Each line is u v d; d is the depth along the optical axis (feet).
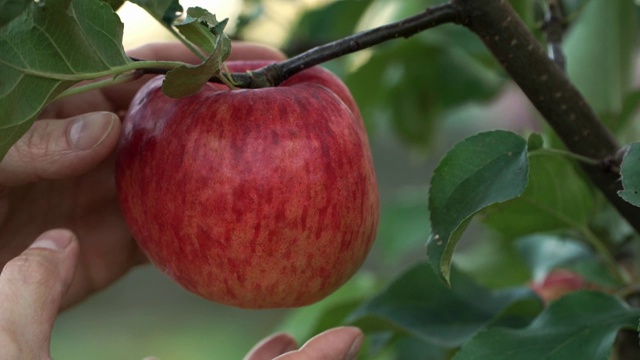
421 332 1.99
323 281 1.77
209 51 1.75
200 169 1.70
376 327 2.01
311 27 2.61
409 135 2.80
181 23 1.66
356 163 1.74
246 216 1.70
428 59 2.59
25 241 2.11
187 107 1.73
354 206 1.74
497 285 2.43
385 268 3.35
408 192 2.85
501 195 1.70
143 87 1.83
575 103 1.79
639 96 2.23
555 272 2.36
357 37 1.77
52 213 2.11
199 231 1.71
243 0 2.56
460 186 1.74
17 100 1.60
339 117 1.74
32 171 1.83
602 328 1.77
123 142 1.79
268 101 1.72
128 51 2.09
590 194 1.99
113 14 1.64
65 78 1.63
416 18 1.76
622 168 1.61
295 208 1.70
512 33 1.76
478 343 1.78
